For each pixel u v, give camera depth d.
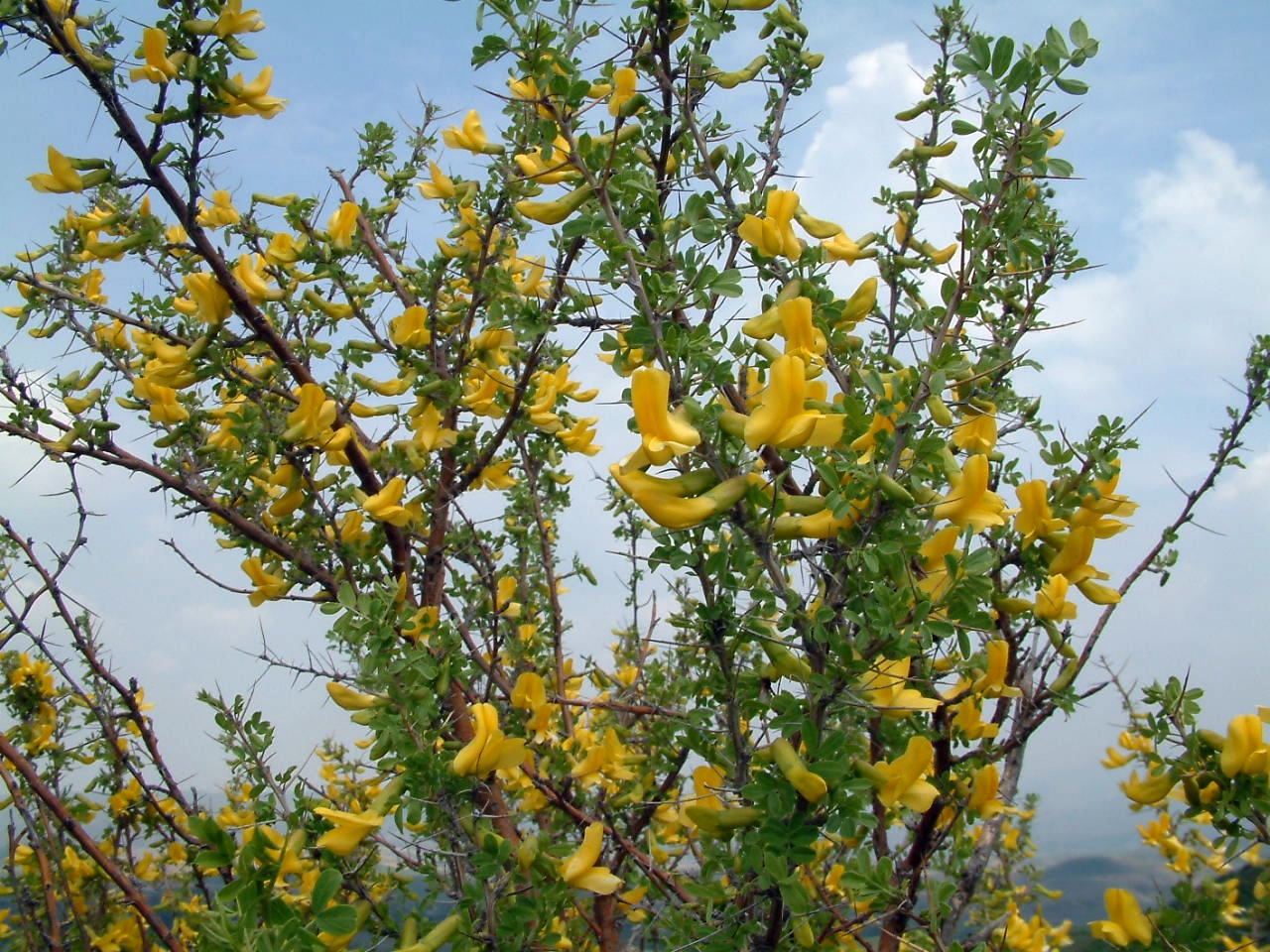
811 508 0.27
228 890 0.28
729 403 0.34
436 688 0.36
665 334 0.28
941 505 0.28
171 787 0.41
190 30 0.39
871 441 0.28
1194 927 0.29
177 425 0.49
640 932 0.39
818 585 0.30
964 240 0.29
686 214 0.29
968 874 0.39
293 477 0.46
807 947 0.33
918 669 0.35
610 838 0.44
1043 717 0.37
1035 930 0.44
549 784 0.41
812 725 0.26
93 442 0.44
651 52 0.35
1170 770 0.30
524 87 0.30
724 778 0.32
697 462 0.27
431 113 0.59
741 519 0.26
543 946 0.32
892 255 0.36
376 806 0.32
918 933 0.38
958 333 0.35
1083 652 0.37
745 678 0.31
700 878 0.34
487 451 0.50
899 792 0.28
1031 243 0.29
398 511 0.46
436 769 0.33
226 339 0.45
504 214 0.50
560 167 0.30
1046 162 0.28
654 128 0.36
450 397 0.48
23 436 0.43
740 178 0.34
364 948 0.31
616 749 0.44
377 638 0.35
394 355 0.50
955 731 0.37
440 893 0.37
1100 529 0.33
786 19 0.39
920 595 0.26
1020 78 0.28
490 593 0.52
